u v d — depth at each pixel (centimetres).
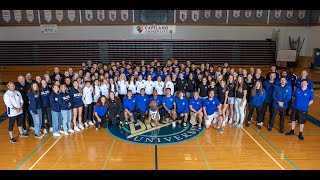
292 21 1912
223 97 817
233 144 684
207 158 605
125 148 658
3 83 1514
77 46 1933
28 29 1889
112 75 1030
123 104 841
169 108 845
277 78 835
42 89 743
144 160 593
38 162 585
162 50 1950
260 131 778
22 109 712
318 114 959
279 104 733
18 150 648
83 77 907
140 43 1933
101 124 803
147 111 859
